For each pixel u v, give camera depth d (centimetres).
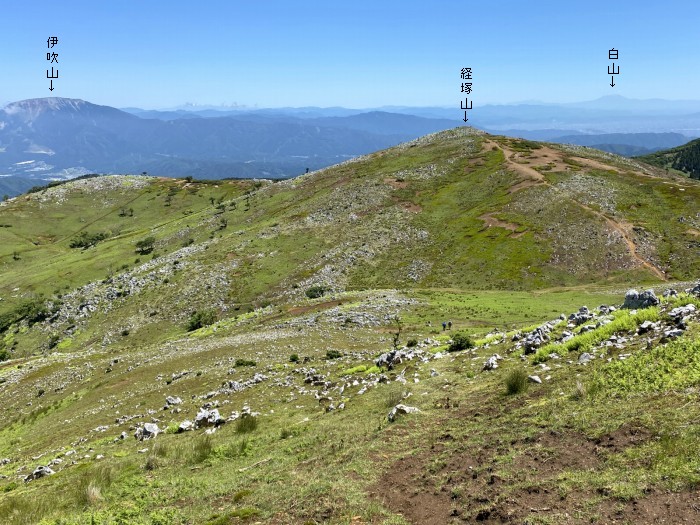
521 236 9281
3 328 11444
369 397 2134
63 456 2642
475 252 9231
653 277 7269
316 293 8981
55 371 6328
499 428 1312
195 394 3453
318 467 1385
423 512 1023
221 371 3947
